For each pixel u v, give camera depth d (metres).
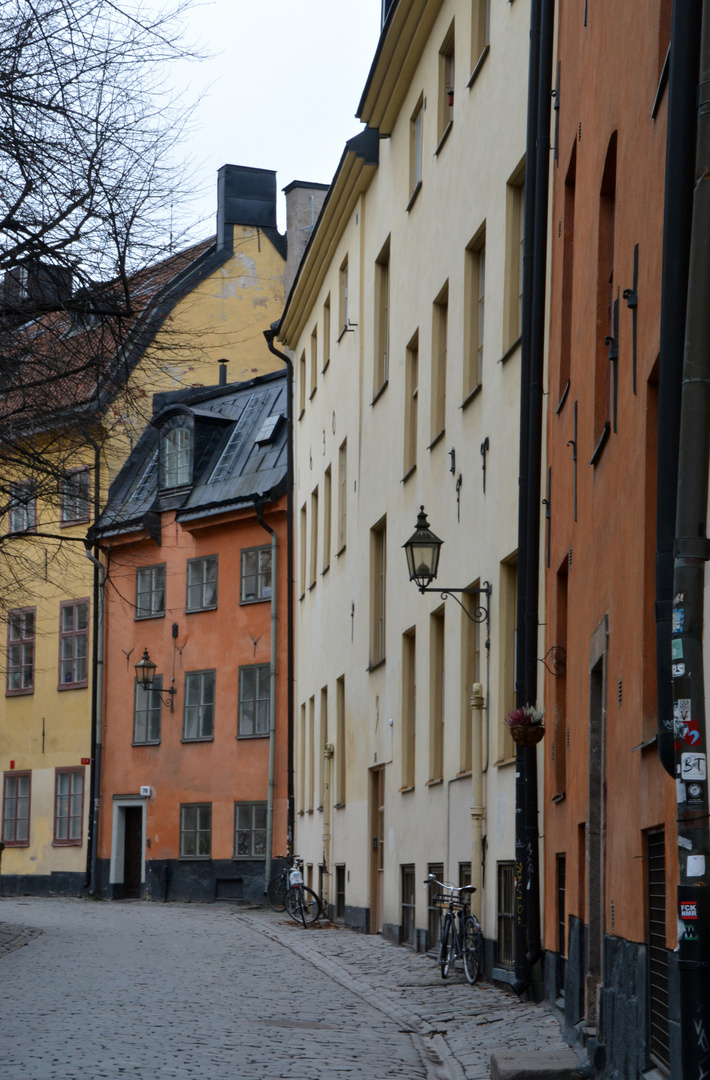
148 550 41.84
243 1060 10.38
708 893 5.75
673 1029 6.78
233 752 38.72
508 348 16.73
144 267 17.00
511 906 15.60
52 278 16.66
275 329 37.06
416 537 17.20
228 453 40.84
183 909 34.72
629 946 8.35
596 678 10.45
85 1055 10.25
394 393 24.09
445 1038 12.13
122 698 42.00
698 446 5.95
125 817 41.72
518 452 16.02
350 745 27.20
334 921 28.27
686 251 6.71
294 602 36.41
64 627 43.88
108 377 17.95
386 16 23.53
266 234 46.03
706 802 5.79
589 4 11.66
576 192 12.49
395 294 24.31
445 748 19.42
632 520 8.62
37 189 16.12
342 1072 10.12
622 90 9.58
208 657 39.81
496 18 17.94
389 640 23.80
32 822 44.06
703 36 6.00
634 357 8.69
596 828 10.34
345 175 27.52
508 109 17.20
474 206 18.77
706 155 5.98
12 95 15.69
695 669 5.86
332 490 30.31
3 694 45.59
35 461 18.67
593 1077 9.34
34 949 20.39
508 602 16.64
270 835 37.00
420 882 20.86
